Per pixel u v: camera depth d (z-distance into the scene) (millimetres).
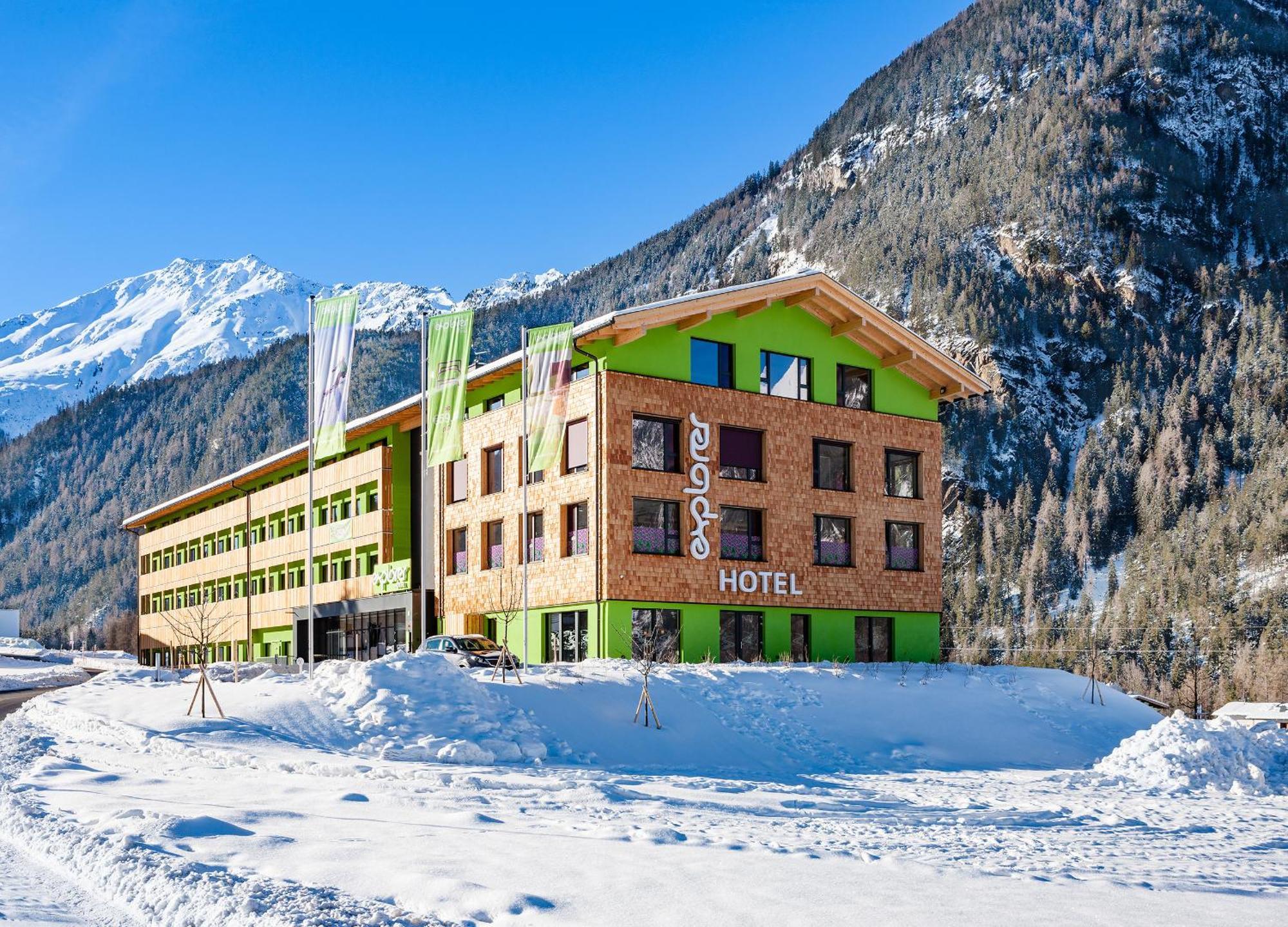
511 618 43094
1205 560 172500
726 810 17250
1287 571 161000
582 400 39781
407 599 49219
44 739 24859
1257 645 146500
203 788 16719
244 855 11172
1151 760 28031
